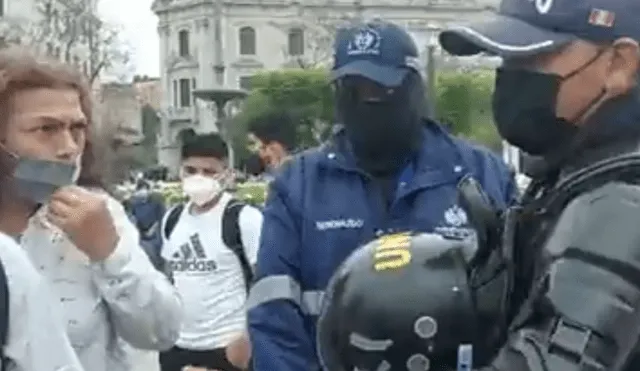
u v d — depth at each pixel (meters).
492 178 3.67
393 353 1.90
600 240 1.74
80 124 3.33
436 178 3.68
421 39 4.09
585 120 1.97
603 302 1.71
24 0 55.06
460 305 1.90
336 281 2.01
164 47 100.00
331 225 3.71
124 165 5.07
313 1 89.88
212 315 5.89
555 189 1.91
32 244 3.33
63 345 2.68
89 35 52.41
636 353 1.73
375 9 86.12
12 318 2.57
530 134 2.02
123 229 3.50
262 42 93.62
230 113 28.83
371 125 3.61
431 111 3.95
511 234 1.95
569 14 1.94
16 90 3.16
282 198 3.80
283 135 7.61
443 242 1.99
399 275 1.92
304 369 3.70
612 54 1.95
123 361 3.59
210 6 94.25
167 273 5.95
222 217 5.87
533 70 1.98
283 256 3.75
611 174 1.84
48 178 3.18
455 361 1.91
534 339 1.76
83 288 3.40
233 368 5.95
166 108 97.06
